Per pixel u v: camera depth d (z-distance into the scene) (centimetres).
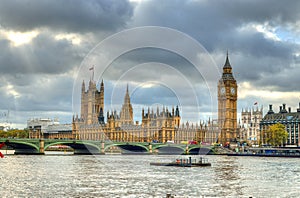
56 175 10662
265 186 9125
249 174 11788
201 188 8588
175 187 8644
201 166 14162
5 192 7900
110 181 9494
